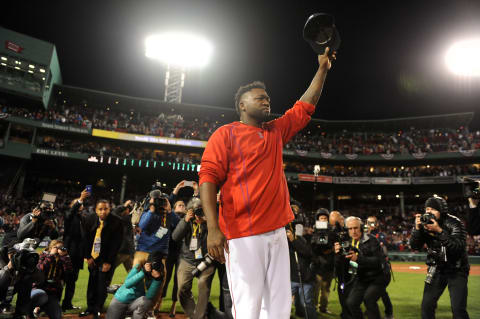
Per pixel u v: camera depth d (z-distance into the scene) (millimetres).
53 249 4922
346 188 38312
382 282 4297
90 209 5957
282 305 1537
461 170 35062
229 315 4574
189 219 4918
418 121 39031
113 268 5836
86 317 5328
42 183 33688
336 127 41031
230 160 1681
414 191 37625
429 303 3910
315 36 2182
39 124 30172
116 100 36406
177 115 38125
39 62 31000
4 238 5551
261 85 1911
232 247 1564
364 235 4551
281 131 1927
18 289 4520
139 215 6012
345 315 5059
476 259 22031
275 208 1616
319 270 6062
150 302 4055
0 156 28844
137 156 33219
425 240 4156
